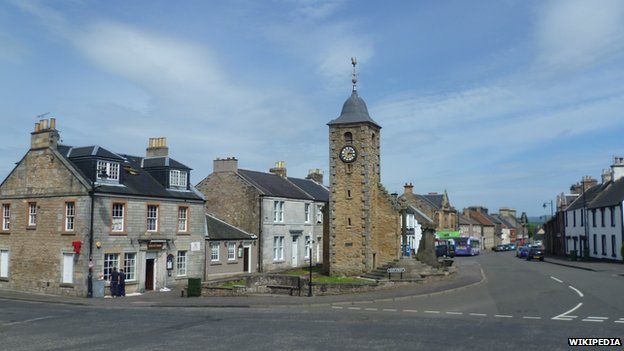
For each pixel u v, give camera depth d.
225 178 46.78
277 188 49.09
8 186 34.41
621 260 49.88
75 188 30.64
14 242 33.56
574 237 66.69
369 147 38.38
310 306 24.16
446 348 14.04
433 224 39.88
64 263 30.98
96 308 24.94
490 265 51.19
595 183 69.94
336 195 38.41
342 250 37.88
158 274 33.50
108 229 30.70
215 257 39.91
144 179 34.81
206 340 15.75
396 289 28.94
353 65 40.25
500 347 14.06
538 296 25.25
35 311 23.78
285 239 47.97
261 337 16.05
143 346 15.09
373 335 16.12
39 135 32.91
